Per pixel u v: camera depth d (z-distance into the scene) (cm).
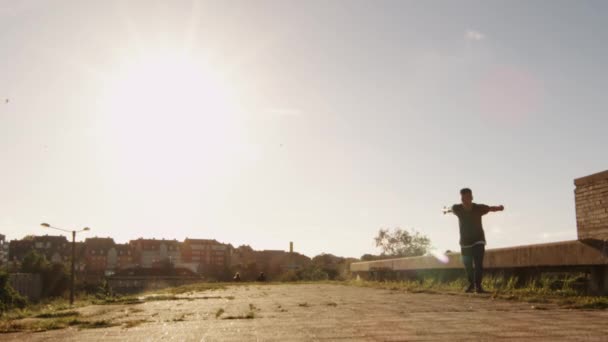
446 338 345
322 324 433
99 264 17975
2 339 381
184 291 1248
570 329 373
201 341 354
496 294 723
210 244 19488
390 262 1505
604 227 862
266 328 414
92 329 432
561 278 738
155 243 19212
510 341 326
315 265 3328
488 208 830
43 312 621
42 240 17412
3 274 5700
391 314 504
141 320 496
